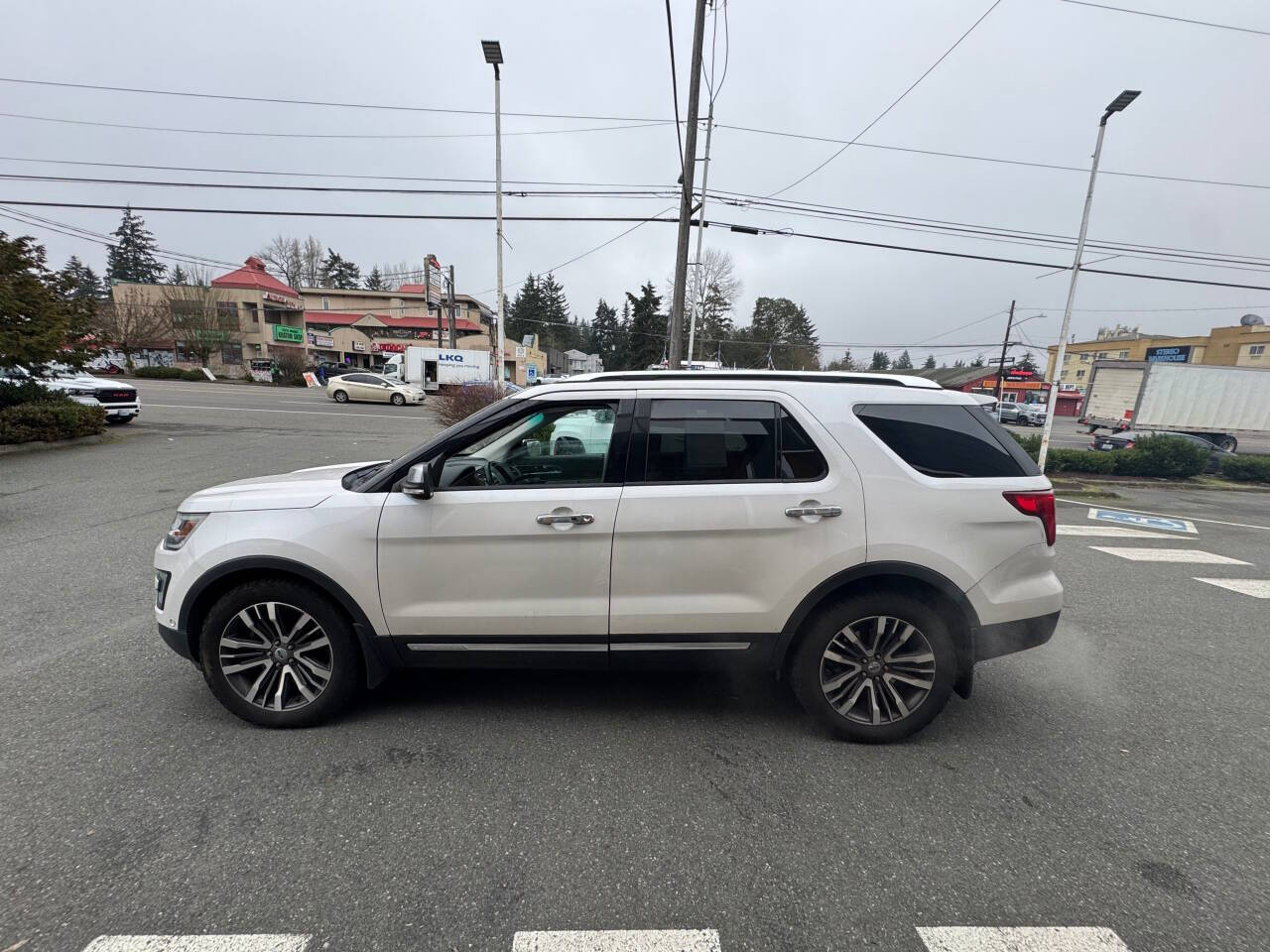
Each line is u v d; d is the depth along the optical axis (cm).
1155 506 1220
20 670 362
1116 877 222
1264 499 1391
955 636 300
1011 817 254
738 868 222
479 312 6650
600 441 309
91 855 220
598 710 331
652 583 290
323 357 5619
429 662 302
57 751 283
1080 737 320
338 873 215
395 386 2791
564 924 196
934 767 288
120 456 1166
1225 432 2055
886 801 262
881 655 299
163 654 386
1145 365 2080
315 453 1255
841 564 288
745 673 377
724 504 287
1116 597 576
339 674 301
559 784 267
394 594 291
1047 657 428
